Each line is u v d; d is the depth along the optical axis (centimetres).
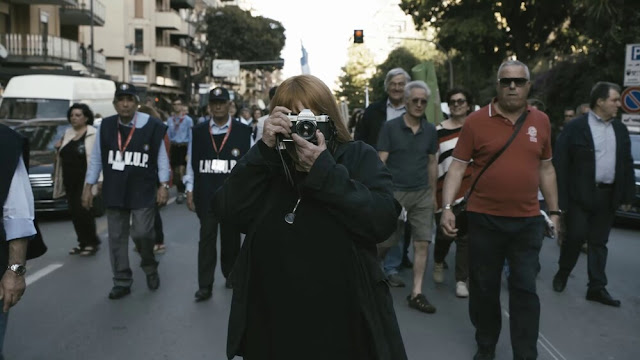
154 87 6003
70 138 883
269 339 265
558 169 680
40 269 805
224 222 279
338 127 276
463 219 500
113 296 668
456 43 3212
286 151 262
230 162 669
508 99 456
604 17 1836
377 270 267
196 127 682
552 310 642
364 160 274
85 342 534
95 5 3969
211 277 669
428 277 780
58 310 627
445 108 1742
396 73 740
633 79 1308
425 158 648
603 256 670
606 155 659
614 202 660
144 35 5862
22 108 1655
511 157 462
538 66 3016
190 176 698
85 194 696
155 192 691
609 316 622
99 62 4222
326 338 259
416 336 557
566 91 2405
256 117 2384
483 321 486
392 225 264
